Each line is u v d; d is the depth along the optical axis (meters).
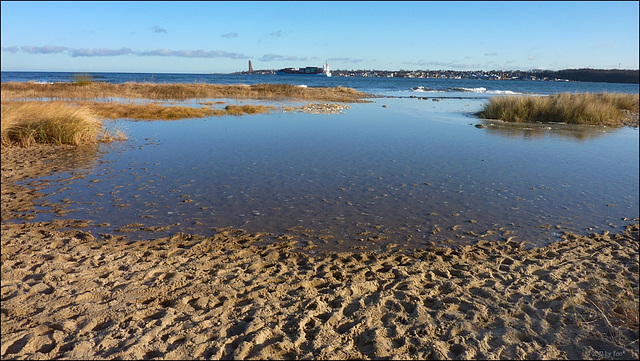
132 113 18.39
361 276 4.47
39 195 7.05
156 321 3.49
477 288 4.24
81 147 11.30
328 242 5.45
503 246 5.44
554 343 3.31
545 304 3.95
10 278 4.21
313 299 3.90
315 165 9.66
